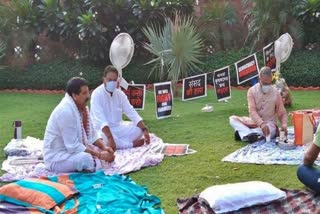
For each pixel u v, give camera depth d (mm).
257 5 11805
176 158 5855
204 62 11719
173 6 11805
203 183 4980
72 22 11727
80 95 5160
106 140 6059
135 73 11594
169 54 10125
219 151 6094
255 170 5324
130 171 5355
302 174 4523
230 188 4242
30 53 12281
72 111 5145
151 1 11531
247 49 11992
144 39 11812
